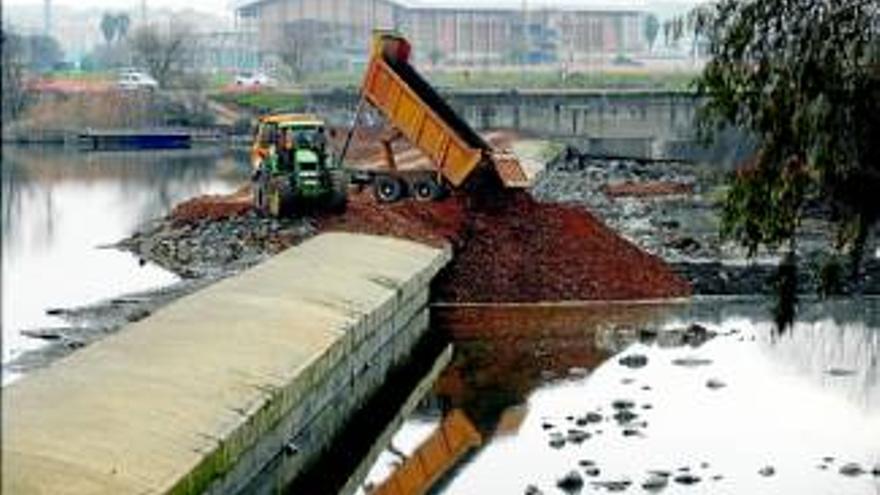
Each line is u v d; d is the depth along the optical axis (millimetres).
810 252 37438
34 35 92562
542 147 86875
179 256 46375
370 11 181375
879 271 38312
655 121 97562
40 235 52250
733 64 17484
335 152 55531
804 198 17312
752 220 17516
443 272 38781
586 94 99062
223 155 105250
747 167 17812
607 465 22250
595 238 40812
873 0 16797
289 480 22562
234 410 20391
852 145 16797
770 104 17172
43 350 30484
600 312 37062
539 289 38438
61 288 39781
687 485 21016
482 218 41844
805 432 24234
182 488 17359
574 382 28750
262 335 25031
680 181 73250
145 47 132250
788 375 28875
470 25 186000
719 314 36438
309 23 168625
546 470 22141
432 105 47781
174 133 110188
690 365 30031
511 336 34062
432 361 31500
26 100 100938
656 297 38594
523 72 151500
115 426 18703
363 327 28234
